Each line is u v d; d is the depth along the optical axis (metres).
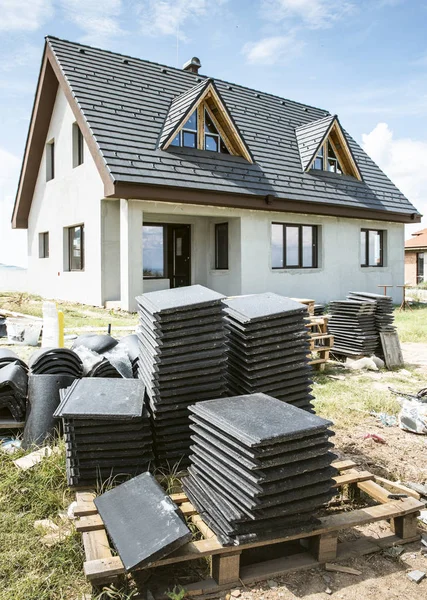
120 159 12.27
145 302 4.39
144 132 13.62
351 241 18.00
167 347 3.87
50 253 17.95
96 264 14.31
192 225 15.95
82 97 13.45
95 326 10.45
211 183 13.52
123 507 2.96
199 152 14.27
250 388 4.17
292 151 17.47
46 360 5.12
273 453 2.76
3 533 3.06
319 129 17.59
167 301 4.12
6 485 3.58
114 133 12.93
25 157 18.61
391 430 5.21
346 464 3.92
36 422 4.43
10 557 2.83
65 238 16.72
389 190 19.61
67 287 16.39
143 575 2.74
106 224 14.05
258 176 15.07
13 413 4.72
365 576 2.82
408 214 19.28
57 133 16.92
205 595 2.65
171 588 2.69
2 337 9.47
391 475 4.08
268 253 15.55
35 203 19.38
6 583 2.65
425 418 5.07
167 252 16.11
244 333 4.20
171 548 2.54
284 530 2.80
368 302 8.59
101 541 2.80
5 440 4.58
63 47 15.28
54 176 17.59
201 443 3.23
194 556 2.64
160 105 15.10
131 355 5.73
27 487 3.58
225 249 15.78
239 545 2.67
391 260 19.59
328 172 17.81
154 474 3.73
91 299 14.69
